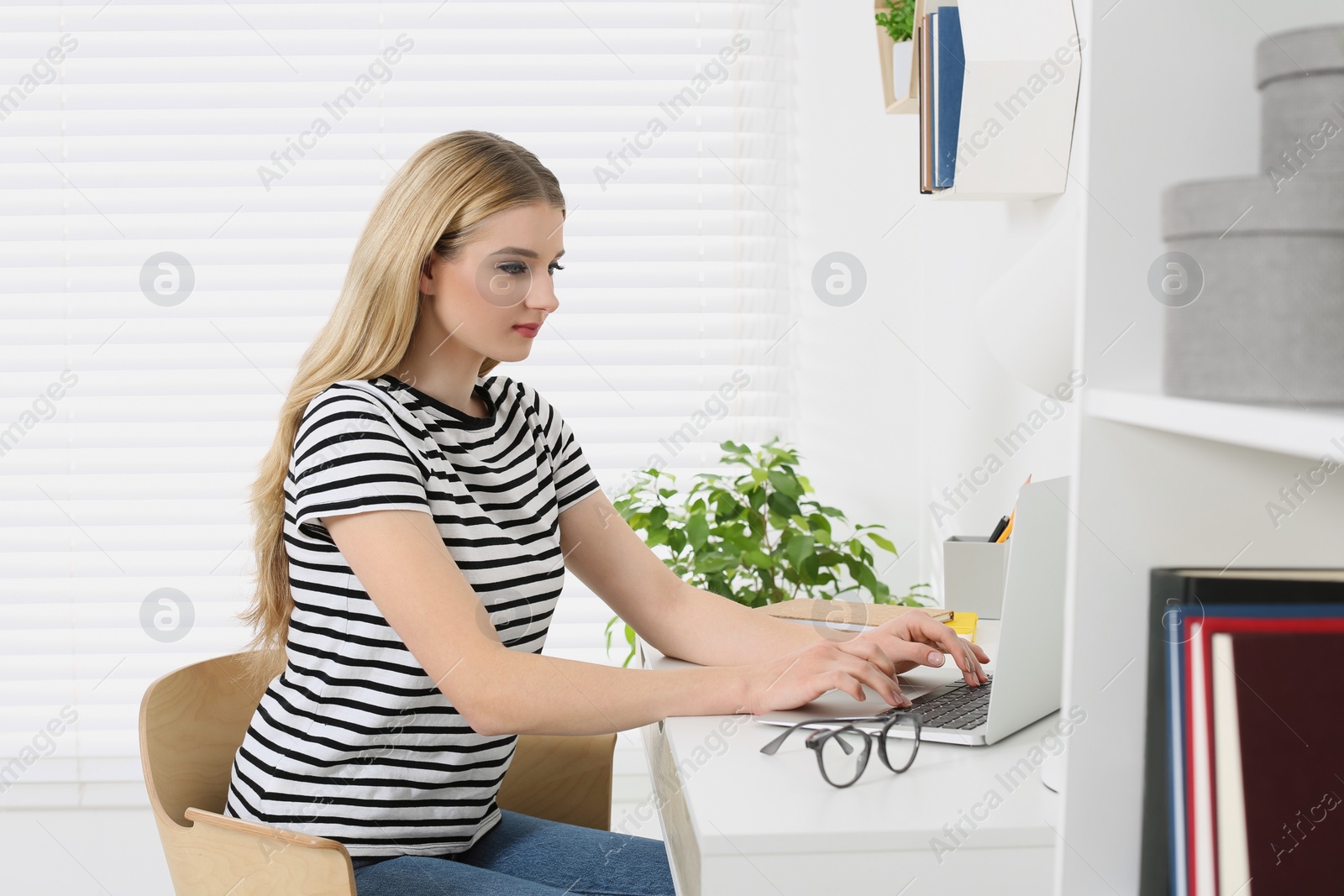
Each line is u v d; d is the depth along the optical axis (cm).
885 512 245
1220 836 56
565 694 93
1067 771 59
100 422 236
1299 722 56
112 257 234
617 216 239
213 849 94
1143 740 58
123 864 230
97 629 239
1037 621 89
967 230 200
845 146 240
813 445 244
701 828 70
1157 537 58
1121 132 57
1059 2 131
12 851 232
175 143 234
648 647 126
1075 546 58
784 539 210
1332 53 45
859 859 70
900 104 188
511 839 115
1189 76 57
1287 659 56
